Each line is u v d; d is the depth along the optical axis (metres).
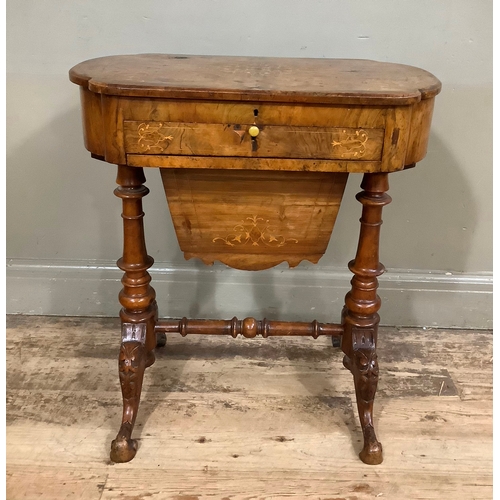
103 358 1.62
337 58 1.50
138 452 1.29
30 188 1.70
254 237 1.30
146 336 1.34
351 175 1.66
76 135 1.64
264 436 1.35
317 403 1.47
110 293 1.80
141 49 1.57
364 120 1.05
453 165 1.65
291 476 1.25
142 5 1.52
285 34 1.55
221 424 1.39
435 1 1.50
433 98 1.13
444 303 1.79
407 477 1.25
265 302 1.80
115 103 1.04
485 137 1.62
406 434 1.37
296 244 1.32
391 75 1.22
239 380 1.55
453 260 1.76
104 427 1.37
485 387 1.55
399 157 1.09
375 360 1.29
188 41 1.56
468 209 1.70
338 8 1.52
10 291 1.79
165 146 1.07
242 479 1.23
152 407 1.43
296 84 1.09
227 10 1.53
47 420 1.38
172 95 1.02
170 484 1.21
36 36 1.55
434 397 1.50
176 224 1.29
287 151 1.07
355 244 1.74
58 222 1.74
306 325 1.40
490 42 1.53
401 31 1.54
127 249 1.26
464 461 1.30
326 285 1.77
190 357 1.64
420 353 1.69
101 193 1.70
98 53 1.57
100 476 1.23
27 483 1.21
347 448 1.33
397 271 1.78
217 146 1.07
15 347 1.66
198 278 1.77
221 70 1.22
